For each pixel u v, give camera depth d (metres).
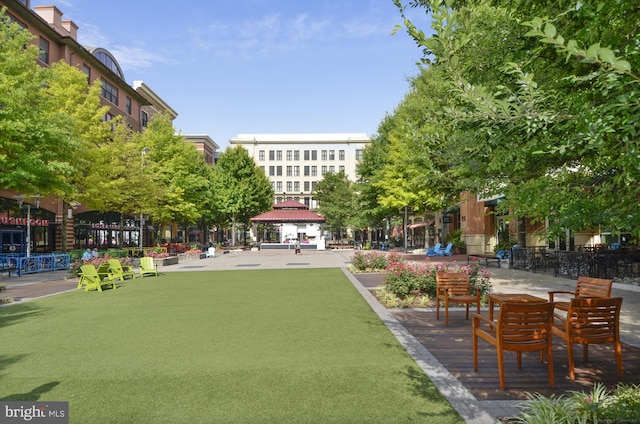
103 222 41.31
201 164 56.31
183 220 42.50
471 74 5.04
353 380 5.28
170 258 26.48
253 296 12.52
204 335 7.70
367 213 47.56
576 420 3.51
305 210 52.06
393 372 5.57
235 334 7.75
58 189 21.48
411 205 32.91
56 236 33.97
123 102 44.81
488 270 19.69
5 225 29.27
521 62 3.87
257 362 6.03
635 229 3.01
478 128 3.49
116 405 4.58
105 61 42.69
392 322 8.69
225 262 28.56
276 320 8.98
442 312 9.75
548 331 5.07
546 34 2.29
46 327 8.58
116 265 17.12
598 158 3.75
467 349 6.70
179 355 6.43
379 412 4.33
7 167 18.03
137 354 6.50
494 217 31.83
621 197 3.30
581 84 3.40
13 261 22.16
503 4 4.36
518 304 4.98
